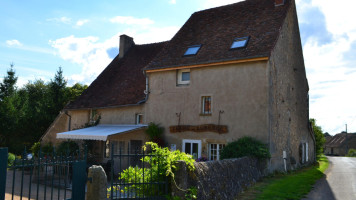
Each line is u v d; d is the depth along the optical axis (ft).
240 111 52.70
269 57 50.42
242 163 40.04
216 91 55.72
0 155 18.02
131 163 62.08
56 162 21.03
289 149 63.10
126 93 72.28
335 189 41.06
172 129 59.77
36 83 138.82
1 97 109.40
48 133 83.10
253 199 33.06
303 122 78.02
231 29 61.67
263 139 49.88
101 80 86.28
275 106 54.19
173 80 61.62
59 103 115.65
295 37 70.08
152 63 65.31
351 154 196.65
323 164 85.25
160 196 26.66
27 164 19.22
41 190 42.29
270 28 56.49
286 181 44.88
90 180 23.48
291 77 66.54
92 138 58.49
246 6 66.64
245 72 53.01
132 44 93.20
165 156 27.45
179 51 64.18
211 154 55.36
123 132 58.44
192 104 58.39
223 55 55.31
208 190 29.50
